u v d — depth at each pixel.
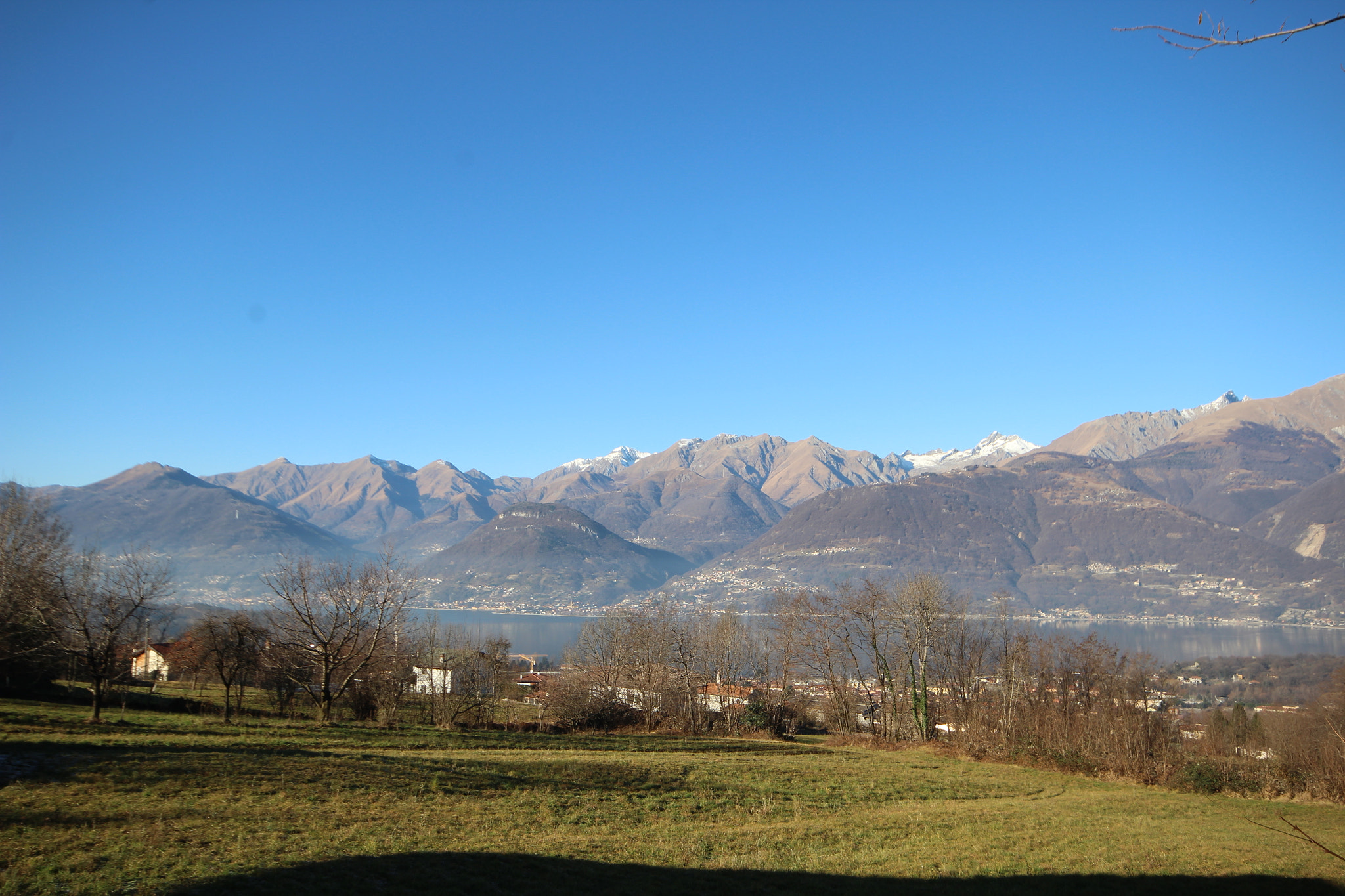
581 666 76.94
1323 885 25.30
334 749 37.69
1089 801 41.47
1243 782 45.56
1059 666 69.44
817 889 22.22
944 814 35.25
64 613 43.03
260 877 17.69
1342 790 43.19
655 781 37.59
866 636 75.12
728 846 26.23
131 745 31.56
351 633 51.84
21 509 50.72
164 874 17.27
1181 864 27.50
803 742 72.19
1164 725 54.69
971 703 73.88
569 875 20.97
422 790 29.33
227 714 47.81
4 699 49.06
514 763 38.09
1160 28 6.24
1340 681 73.06
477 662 64.12
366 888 17.83
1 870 16.66
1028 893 23.28
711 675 85.88
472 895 18.33
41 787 23.59
